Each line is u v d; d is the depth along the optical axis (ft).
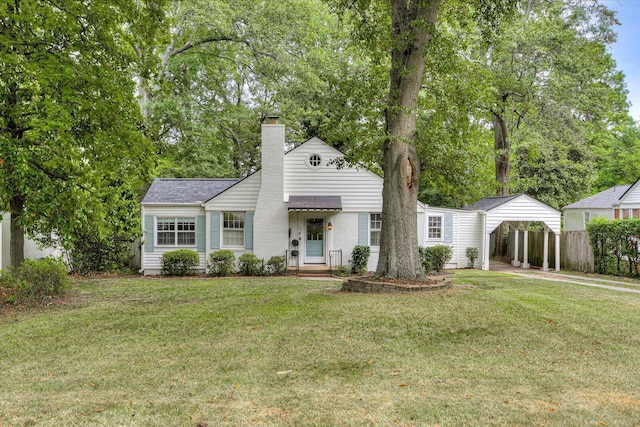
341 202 55.52
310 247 55.77
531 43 61.11
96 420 12.06
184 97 70.74
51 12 29.76
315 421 11.78
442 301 28.60
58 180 30.50
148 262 55.21
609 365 16.60
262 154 55.06
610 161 106.42
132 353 18.95
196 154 73.10
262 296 33.22
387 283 33.19
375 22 39.58
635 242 46.98
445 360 17.35
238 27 64.64
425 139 36.70
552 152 79.36
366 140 37.42
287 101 70.28
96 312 28.17
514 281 42.55
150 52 35.73
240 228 55.72
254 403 13.14
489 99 47.14
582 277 48.37
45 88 28.71
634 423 11.66
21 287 31.09
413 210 35.55
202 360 17.69
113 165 31.76
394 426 11.45
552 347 18.97
